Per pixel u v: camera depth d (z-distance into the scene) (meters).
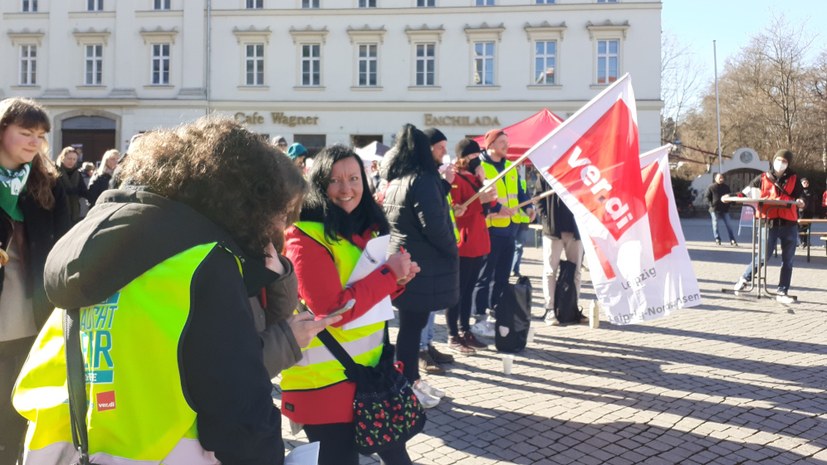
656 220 5.98
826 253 16.53
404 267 2.80
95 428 1.49
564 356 6.23
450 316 6.34
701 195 34.81
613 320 5.28
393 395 2.67
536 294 9.75
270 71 31.45
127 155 1.68
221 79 31.61
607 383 5.39
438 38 30.61
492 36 30.30
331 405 2.62
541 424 4.49
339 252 2.73
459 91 30.66
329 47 31.19
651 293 5.33
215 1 31.36
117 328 1.47
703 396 5.07
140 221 1.49
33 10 32.41
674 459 3.95
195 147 1.60
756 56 46.84
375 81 31.19
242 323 1.53
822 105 42.72
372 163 12.10
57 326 1.70
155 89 31.64
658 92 29.47
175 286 1.46
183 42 31.41
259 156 1.67
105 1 31.81
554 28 29.78
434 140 5.71
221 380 1.48
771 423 4.54
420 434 4.30
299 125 31.45
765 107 46.38
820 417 4.66
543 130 12.02
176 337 1.45
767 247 9.48
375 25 30.91
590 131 5.37
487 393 5.13
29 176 3.22
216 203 1.59
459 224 6.26
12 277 3.18
